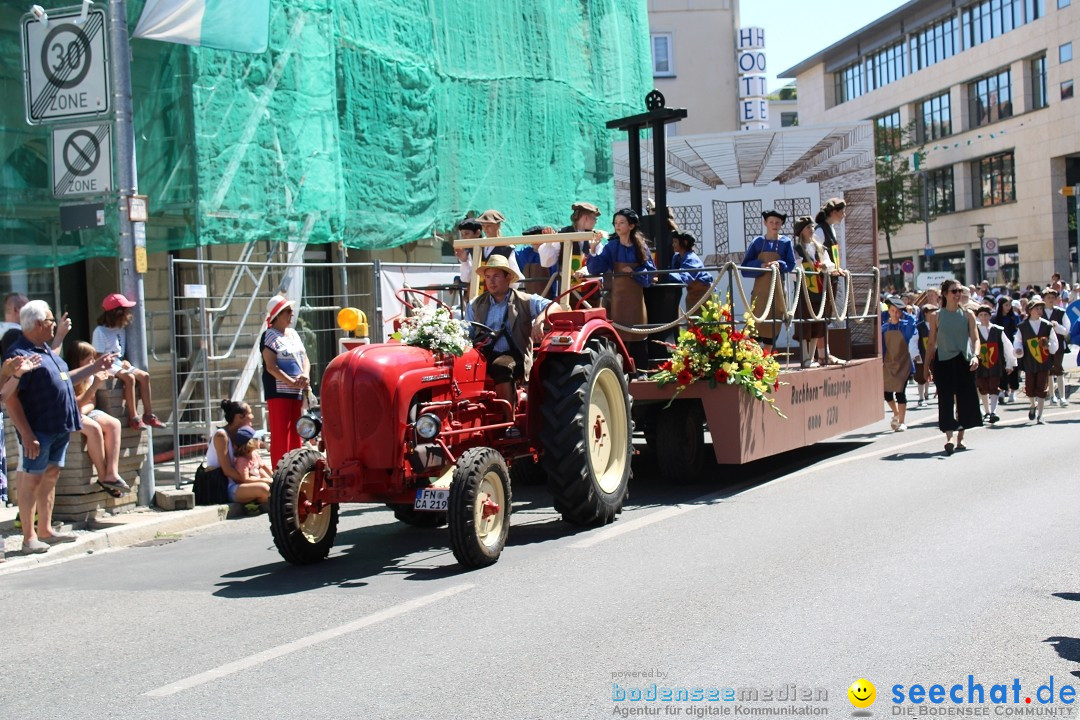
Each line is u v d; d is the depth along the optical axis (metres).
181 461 11.64
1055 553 7.18
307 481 7.83
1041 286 50.75
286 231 13.15
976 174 59.72
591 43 20.09
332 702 4.87
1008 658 5.17
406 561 7.85
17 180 11.45
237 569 7.88
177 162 11.91
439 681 5.08
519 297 8.52
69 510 9.46
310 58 13.52
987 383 15.34
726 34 34.53
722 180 14.96
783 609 6.04
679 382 9.95
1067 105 52.03
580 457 8.32
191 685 5.22
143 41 11.85
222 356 12.22
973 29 57.94
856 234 14.76
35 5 10.64
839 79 72.06
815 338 12.20
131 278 10.32
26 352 8.55
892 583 6.52
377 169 15.09
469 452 7.48
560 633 5.75
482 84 17.34
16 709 5.04
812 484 10.27
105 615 6.70
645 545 7.86
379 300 13.34
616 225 10.73
